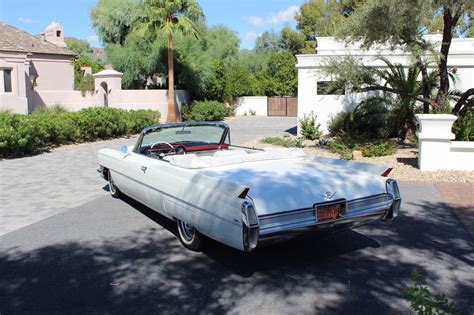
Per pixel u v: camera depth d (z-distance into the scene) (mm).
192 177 5027
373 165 5395
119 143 17750
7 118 13922
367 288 4379
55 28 34719
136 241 5859
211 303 4105
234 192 4340
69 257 5293
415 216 6824
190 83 31000
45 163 12688
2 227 6555
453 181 9250
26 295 4281
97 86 27391
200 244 5324
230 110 36188
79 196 8477
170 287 4449
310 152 14117
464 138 10984
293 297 4211
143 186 6258
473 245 5543
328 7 44938
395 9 11703
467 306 3965
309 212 4531
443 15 12781
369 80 14242
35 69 29609
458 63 17109
